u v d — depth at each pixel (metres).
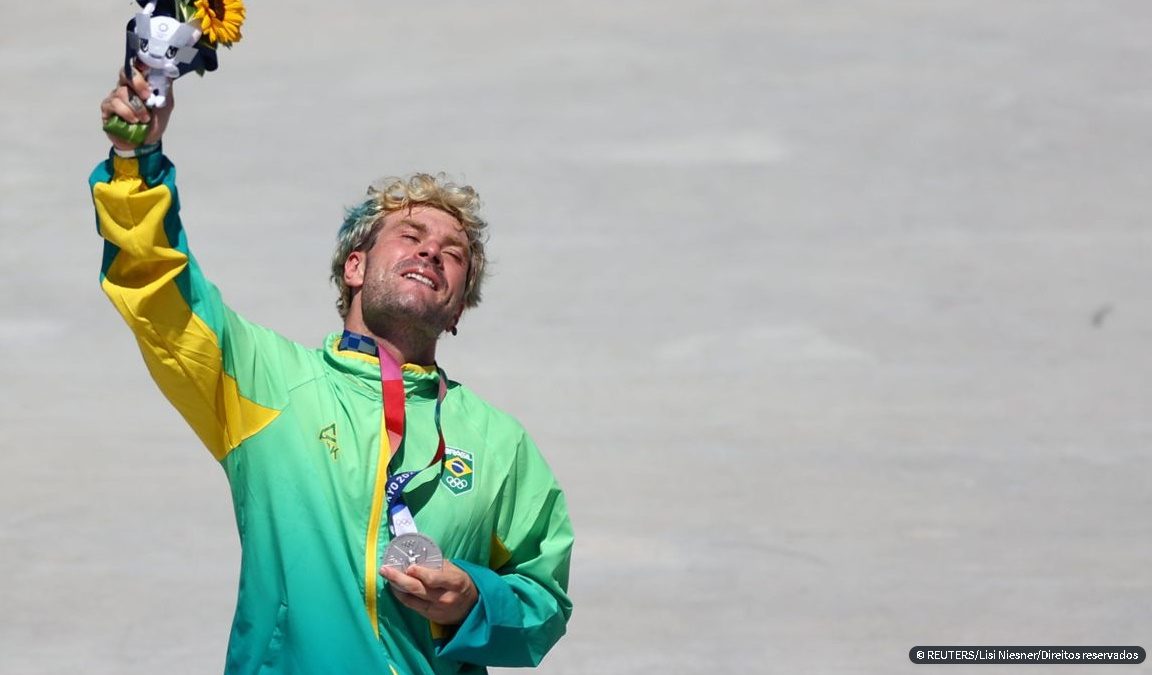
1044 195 47.50
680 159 51.50
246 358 11.72
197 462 28.77
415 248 12.57
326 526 11.49
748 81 59.12
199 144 53.50
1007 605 22.03
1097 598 22.28
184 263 11.32
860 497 26.67
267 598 11.55
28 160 52.06
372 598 11.52
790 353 35.59
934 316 37.91
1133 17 65.62
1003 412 31.53
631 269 41.84
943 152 51.56
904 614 21.67
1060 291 39.53
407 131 54.59
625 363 35.03
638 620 21.34
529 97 58.06
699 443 29.72
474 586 11.71
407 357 12.54
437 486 12.02
